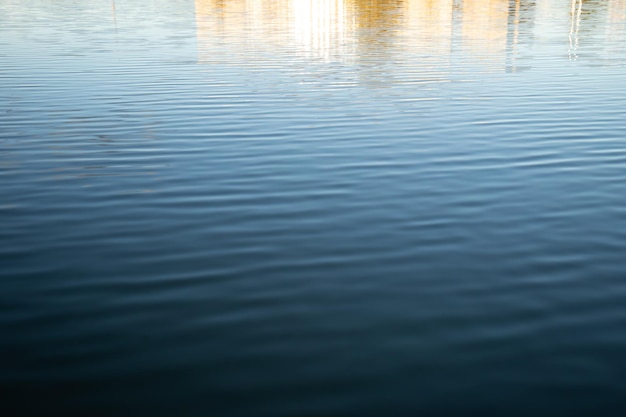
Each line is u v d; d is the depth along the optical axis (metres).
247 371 2.40
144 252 3.48
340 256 3.41
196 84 8.46
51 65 9.95
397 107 7.11
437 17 18.42
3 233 3.75
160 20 17.50
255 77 8.98
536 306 2.89
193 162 5.13
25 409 2.19
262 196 4.36
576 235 3.71
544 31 14.84
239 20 17.66
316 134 5.96
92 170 4.94
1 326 2.71
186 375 2.38
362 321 2.76
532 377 2.36
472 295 2.99
